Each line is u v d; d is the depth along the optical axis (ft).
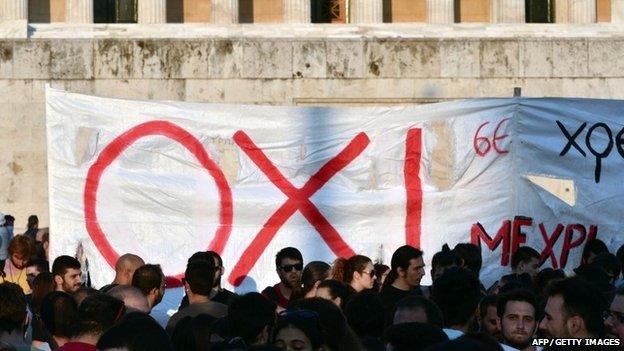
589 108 114.73
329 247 111.86
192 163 111.55
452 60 184.55
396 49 183.32
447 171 114.01
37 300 91.04
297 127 112.78
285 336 66.74
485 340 61.52
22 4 217.97
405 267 94.63
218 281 96.43
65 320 78.28
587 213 114.32
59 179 110.32
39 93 180.24
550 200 114.01
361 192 112.78
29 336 89.04
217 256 96.63
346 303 81.15
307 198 112.06
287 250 98.68
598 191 114.52
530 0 240.53
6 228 148.97
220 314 86.74
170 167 111.55
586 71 186.29
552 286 67.15
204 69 180.75
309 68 181.57
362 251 112.16
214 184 111.24
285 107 112.78
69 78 180.14
